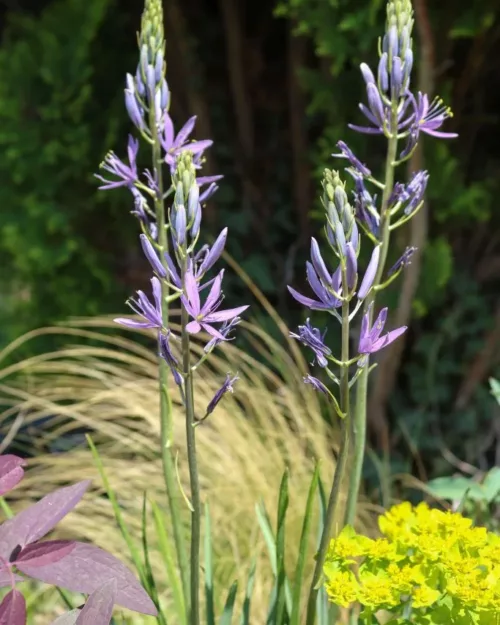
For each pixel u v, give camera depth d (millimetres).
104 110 3172
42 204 3113
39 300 3211
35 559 1114
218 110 3539
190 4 3457
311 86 2844
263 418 2543
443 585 1376
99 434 2832
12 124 3084
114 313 3189
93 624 1048
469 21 2484
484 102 3123
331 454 2586
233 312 1098
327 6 2605
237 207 3539
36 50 3113
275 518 2234
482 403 2943
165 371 1448
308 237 3312
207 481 2420
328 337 2932
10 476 1188
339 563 1387
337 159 2748
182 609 1574
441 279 2697
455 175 2764
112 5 3193
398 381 3150
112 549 2246
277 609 1403
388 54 1313
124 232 3199
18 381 3180
